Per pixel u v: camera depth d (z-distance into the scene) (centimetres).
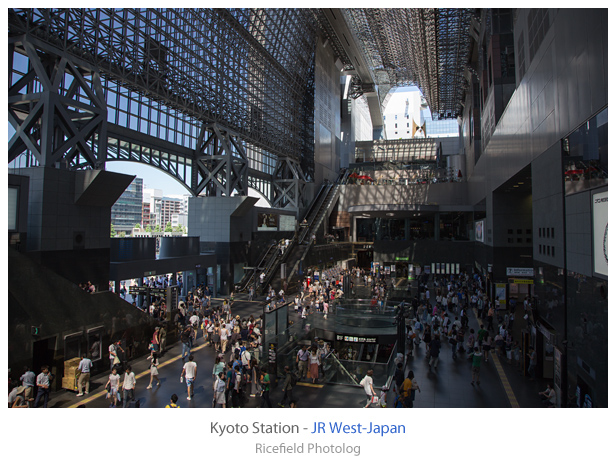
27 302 1230
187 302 2330
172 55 3075
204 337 1948
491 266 2928
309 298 2922
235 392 1211
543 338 1455
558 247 1302
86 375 1269
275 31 4497
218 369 1221
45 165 1914
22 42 2002
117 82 2755
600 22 991
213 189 3991
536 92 1638
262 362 1468
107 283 2203
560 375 1192
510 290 2794
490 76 3209
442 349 1839
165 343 1773
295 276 3434
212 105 3700
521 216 2817
